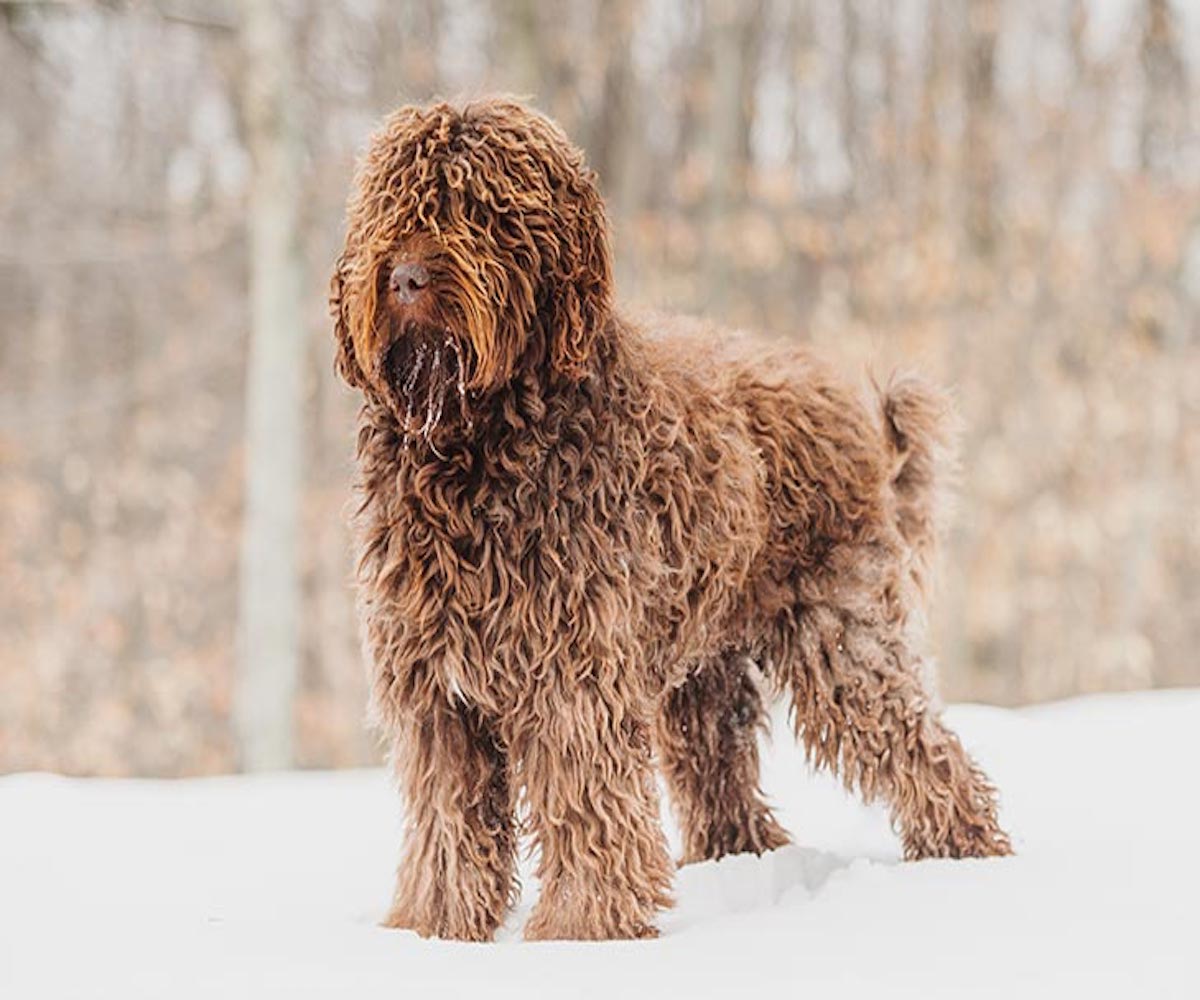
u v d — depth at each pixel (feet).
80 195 86.43
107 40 72.18
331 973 16.88
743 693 24.07
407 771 19.83
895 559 22.52
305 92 58.23
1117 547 80.48
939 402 23.66
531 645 18.78
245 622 53.62
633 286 69.51
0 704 75.66
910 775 22.33
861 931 18.19
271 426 52.90
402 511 18.92
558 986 16.21
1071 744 31.04
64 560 79.41
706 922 19.53
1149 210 75.41
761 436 21.38
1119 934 17.54
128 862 24.44
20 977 17.10
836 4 79.36
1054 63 76.59
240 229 79.20
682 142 79.71
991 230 75.92
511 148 18.39
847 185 78.48
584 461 18.78
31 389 87.92
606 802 18.95
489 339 17.88
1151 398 76.95
